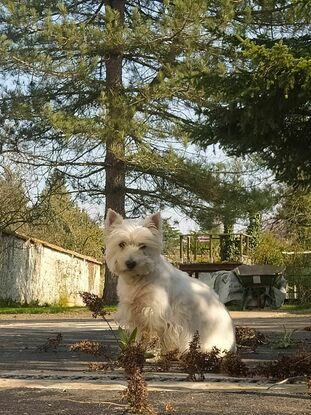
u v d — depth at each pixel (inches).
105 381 172.6
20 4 729.0
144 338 201.0
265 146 268.5
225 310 216.2
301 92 229.8
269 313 664.4
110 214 216.5
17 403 142.1
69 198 877.2
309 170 283.1
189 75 255.0
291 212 1195.3
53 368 206.8
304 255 966.4
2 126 768.3
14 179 924.0
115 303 797.9
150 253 206.1
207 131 267.3
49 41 724.7
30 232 1182.9
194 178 760.3
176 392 155.3
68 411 132.6
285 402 141.9
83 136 717.9
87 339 330.3
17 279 923.4
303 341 302.7
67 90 783.1
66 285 1086.4
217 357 192.1
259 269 806.5
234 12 693.9
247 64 259.6
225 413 129.7
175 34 704.4
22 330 420.5
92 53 748.0
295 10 285.0
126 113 716.0
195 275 890.1
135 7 743.1
